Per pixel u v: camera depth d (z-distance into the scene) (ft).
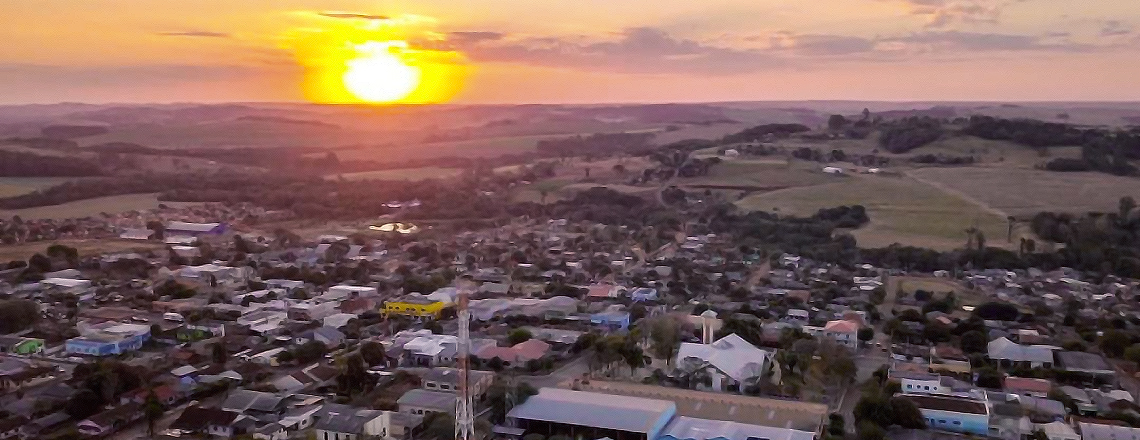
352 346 650.02
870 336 647.97
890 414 466.29
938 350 611.88
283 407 497.87
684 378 560.20
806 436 440.45
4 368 565.12
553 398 491.31
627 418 462.19
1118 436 441.68
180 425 473.26
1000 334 655.35
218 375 558.97
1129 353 579.07
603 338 618.85
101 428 469.57
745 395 536.83
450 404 495.82
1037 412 483.10
